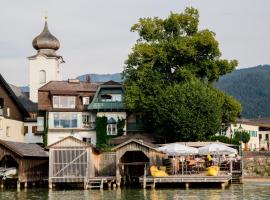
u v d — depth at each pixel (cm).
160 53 8725
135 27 9162
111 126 9512
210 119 8194
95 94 9612
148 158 6381
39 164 6531
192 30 9106
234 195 4891
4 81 8612
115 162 6619
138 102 8725
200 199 4519
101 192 5378
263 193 5097
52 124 9600
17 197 4900
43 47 12612
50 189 5794
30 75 12388
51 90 9725
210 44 8738
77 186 6138
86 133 9619
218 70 8912
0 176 6016
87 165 5844
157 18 9194
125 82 9088
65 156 5866
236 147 8694
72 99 9712
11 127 9006
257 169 7762
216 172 5734
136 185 6338
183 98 8206
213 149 6019
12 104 9119
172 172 6216
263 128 14250
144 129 9238
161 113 8262
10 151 5941
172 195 4909
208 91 8344
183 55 8769
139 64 9006
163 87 8762
